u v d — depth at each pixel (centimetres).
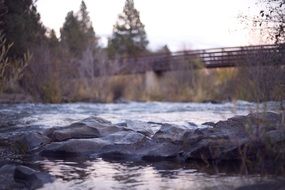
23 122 1186
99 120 973
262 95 774
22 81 2303
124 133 815
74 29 3506
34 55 2300
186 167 646
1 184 532
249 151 627
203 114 1612
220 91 2884
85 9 3662
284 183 506
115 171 631
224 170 605
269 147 586
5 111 1582
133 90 3412
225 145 663
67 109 1830
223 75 3091
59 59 2539
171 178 578
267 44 793
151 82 3519
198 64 3231
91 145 776
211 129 719
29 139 823
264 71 804
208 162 668
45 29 2622
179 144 741
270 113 663
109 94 2998
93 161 709
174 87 3309
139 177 590
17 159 719
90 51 2908
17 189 518
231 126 699
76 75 2750
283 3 664
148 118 1416
